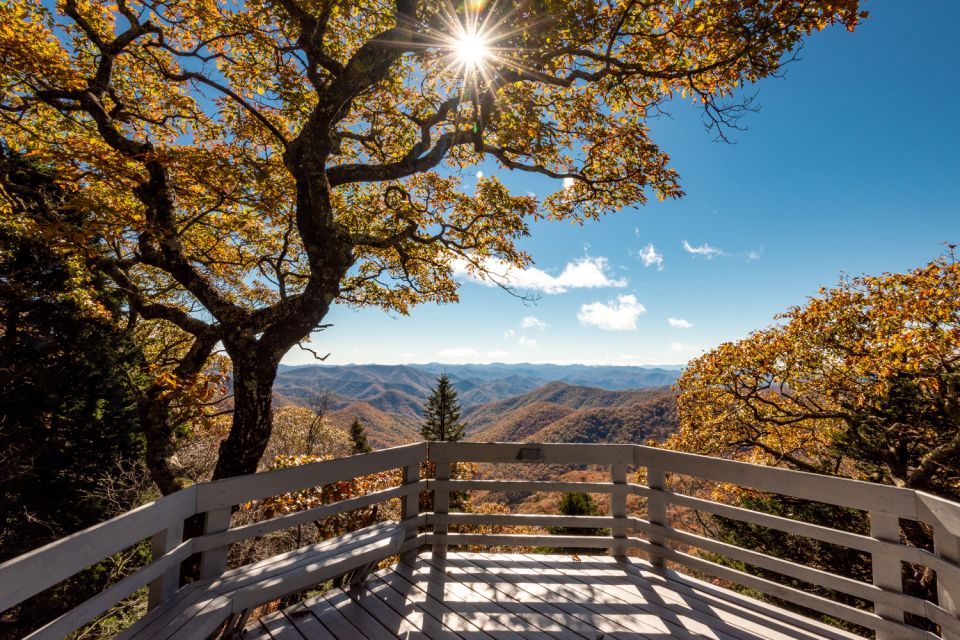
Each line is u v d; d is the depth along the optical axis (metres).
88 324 9.03
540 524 3.38
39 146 4.29
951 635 1.99
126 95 5.41
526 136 4.83
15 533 8.11
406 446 3.32
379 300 7.19
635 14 4.13
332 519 7.32
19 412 8.23
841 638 2.37
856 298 9.21
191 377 4.15
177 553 2.16
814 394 10.07
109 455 9.13
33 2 4.63
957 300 7.11
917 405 7.96
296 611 2.62
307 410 18.41
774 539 9.11
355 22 5.08
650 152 5.00
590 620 2.56
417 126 5.99
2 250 7.40
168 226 4.12
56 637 1.47
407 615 2.59
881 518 2.33
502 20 3.84
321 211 3.84
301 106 5.02
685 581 2.99
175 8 4.60
